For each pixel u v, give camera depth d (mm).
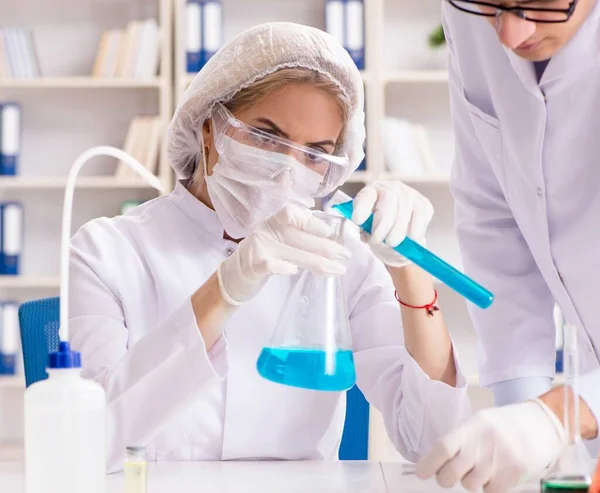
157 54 4191
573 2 1248
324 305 1228
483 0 1270
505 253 1742
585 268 1611
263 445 1645
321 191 1686
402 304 1513
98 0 4348
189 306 1371
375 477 1337
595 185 1560
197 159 1771
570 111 1514
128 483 1079
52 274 4316
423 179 4102
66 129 4332
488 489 1138
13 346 4129
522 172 1624
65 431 966
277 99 1556
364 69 4176
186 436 1629
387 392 1645
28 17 4348
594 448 1256
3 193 4309
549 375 1662
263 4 4312
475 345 4289
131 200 4309
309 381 1204
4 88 4309
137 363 1385
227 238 1730
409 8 4375
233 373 1642
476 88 1715
